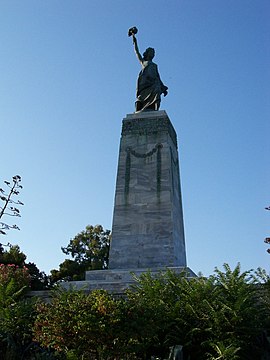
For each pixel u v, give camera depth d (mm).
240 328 15836
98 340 13961
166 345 16188
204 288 17062
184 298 17328
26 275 22828
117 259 24812
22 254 41500
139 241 24984
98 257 50438
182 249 26844
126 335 13969
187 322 16562
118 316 13961
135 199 26062
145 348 15516
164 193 25875
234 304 16188
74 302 14688
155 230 25062
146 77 30188
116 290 20750
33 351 17328
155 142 27500
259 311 16906
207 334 16172
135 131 28172
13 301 19078
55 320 14266
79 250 51500
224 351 14742
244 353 15953
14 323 17797
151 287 17734
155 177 26438
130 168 27031
